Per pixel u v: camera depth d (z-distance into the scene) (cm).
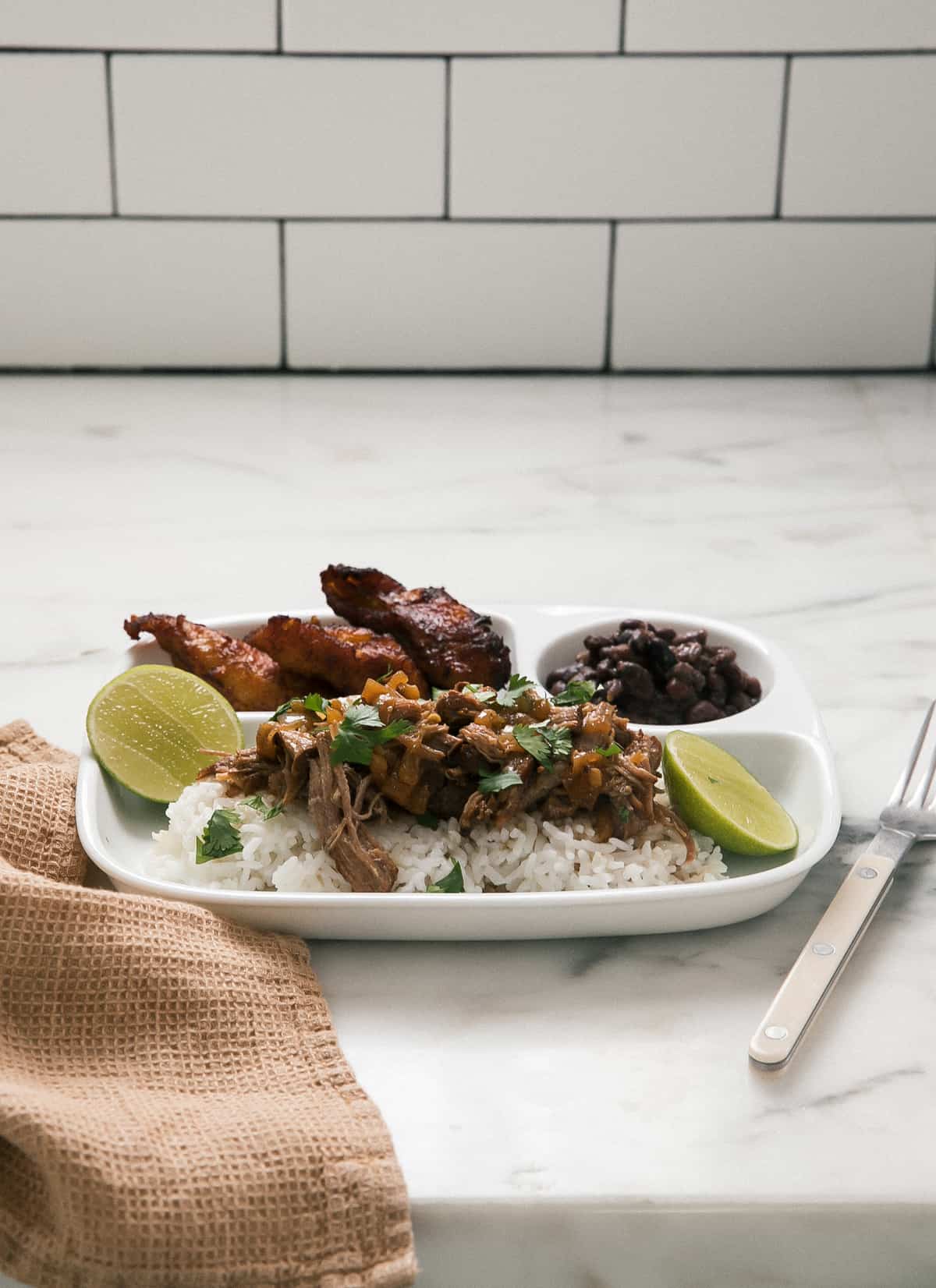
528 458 103
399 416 107
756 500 98
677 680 78
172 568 91
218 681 78
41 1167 55
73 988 63
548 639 81
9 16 104
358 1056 63
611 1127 59
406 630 79
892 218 109
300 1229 54
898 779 77
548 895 66
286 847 71
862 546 94
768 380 112
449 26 105
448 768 70
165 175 107
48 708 81
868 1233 56
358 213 108
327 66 105
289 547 93
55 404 108
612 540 94
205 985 63
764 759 76
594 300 111
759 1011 66
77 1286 54
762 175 108
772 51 106
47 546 93
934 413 108
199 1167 54
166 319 110
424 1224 56
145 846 73
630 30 105
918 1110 60
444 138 107
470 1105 60
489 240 109
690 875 71
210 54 105
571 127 107
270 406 108
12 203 107
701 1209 56
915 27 105
